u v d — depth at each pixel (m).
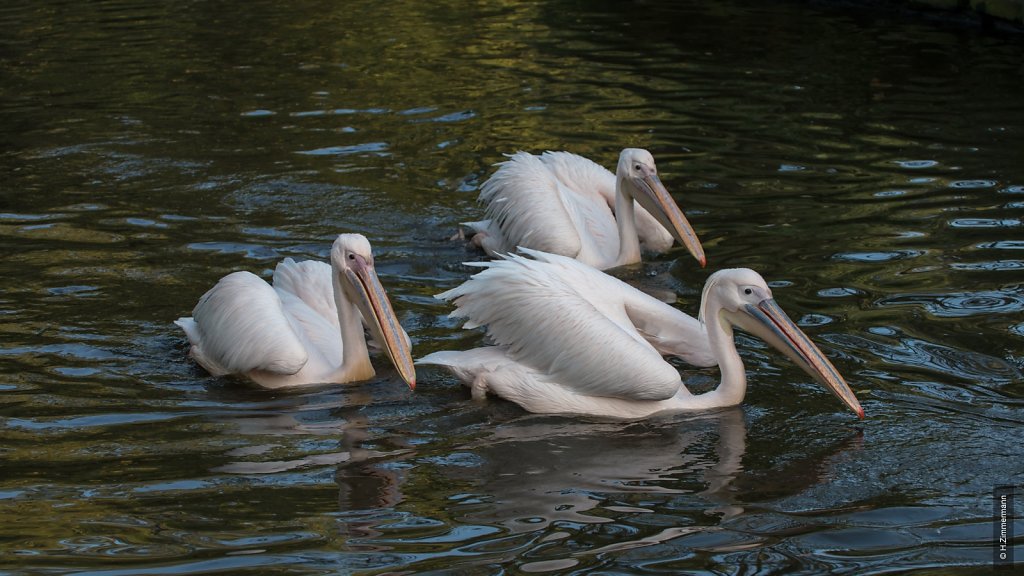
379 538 6.85
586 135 15.97
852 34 21.25
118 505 7.22
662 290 11.12
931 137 15.27
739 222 12.63
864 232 12.13
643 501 7.34
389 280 11.34
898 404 8.58
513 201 12.05
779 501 7.32
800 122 16.19
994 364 9.12
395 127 16.55
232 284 9.40
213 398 8.93
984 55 19.34
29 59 20.69
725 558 6.62
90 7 25.42
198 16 24.44
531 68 19.77
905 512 7.14
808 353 8.59
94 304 10.49
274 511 7.18
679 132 15.93
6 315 10.20
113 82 19.09
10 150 15.44
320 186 14.02
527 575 6.42
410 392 9.17
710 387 9.28
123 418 8.49
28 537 6.81
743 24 22.47
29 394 8.80
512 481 7.63
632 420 8.69
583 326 8.84
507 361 9.13
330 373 9.36
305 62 20.48
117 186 13.94
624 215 11.91
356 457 7.96
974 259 11.26
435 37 22.36
